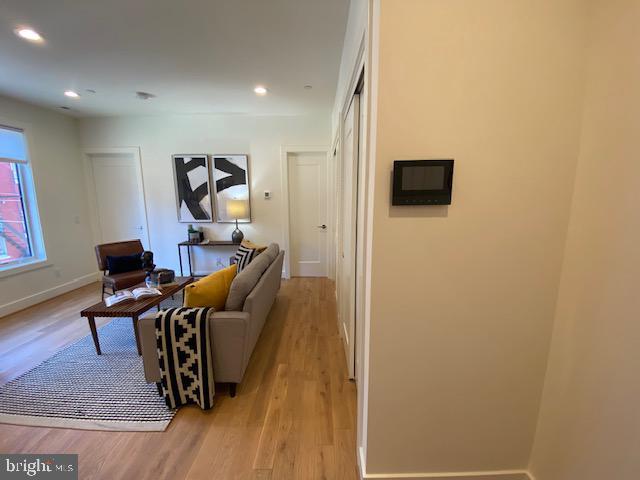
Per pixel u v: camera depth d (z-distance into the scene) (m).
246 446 1.46
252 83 2.97
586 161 0.96
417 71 0.93
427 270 1.05
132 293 2.53
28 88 3.06
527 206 1.02
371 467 1.20
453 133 0.97
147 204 4.44
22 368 2.14
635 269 0.80
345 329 2.37
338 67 2.60
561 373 1.07
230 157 4.25
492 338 1.11
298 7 1.77
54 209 3.85
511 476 1.23
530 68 0.95
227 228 4.47
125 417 1.64
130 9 1.79
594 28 0.91
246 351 1.79
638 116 0.78
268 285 2.43
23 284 3.39
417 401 1.15
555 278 1.07
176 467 1.34
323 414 1.68
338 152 2.63
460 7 0.91
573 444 1.02
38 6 1.74
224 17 1.88
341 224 2.51
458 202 1.01
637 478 0.81
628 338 0.82
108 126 4.23
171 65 2.56
